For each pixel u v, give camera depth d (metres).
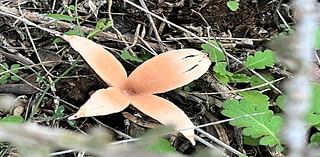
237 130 0.25
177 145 0.24
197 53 0.24
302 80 0.12
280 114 0.25
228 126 0.25
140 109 0.22
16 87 0.26
